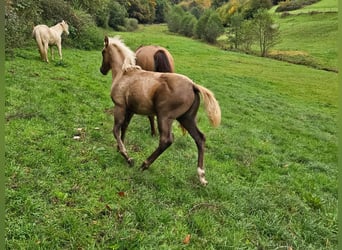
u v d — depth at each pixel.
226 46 38.09
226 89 13.80
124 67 4.41
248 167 5.46
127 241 2.98
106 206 3.45
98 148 4.74
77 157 4.37
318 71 25.19
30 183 3.56
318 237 3.78
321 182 5.51
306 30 41.62
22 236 2.84
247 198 4.25
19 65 8.66
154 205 3.63
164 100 4.00
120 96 4.33
